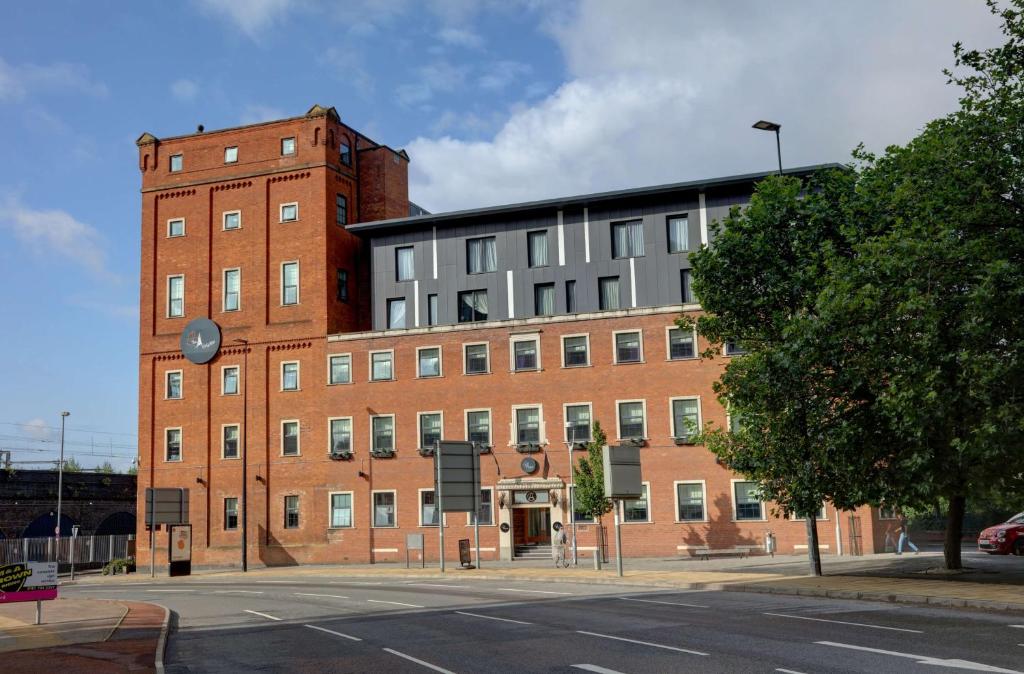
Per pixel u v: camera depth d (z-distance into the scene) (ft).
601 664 46.93
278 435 190.70
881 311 82.17
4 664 55.47
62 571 216.74
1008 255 77.61
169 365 201.05
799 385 93.35
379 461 182.19
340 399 186.60
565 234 179.22
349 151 204.23
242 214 200.03
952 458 84.38
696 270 103.81
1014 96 79.87
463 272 184.55
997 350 77.77
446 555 175.01
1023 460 84.43
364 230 190.70
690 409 164.86
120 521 261.85
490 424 175.22
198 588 135.33
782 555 154.51
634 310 170.09
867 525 151.94
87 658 57.11
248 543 188.65
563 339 173.37
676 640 54.75
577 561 158.20
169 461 197.88
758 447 98.58
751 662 45.55
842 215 98.27
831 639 52.75
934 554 144.77
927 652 46.96
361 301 201.26
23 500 229.86
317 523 184.85
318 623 74.43
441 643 58.08
